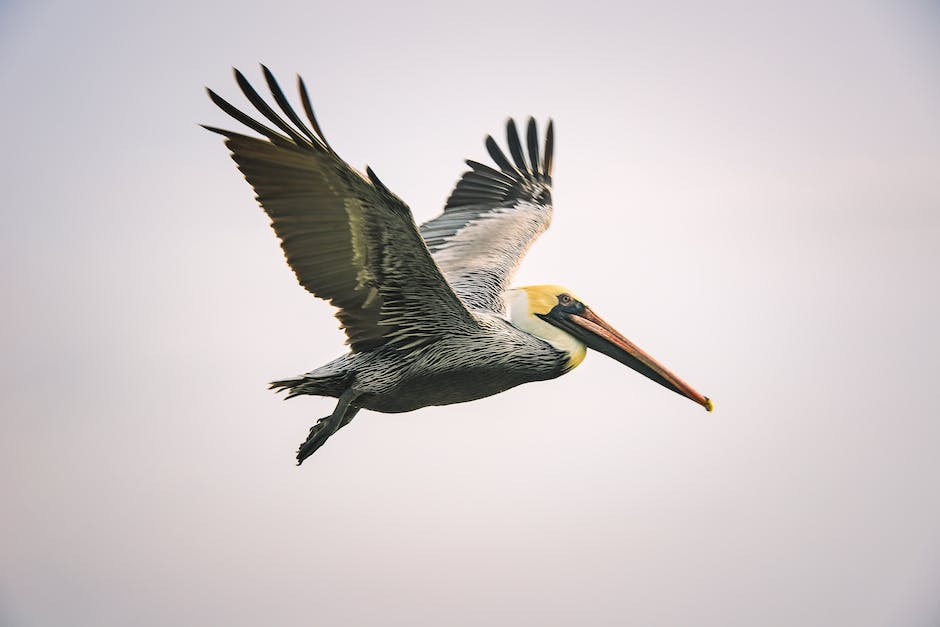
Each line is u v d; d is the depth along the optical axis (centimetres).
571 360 1305
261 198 1020
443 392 1227
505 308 1342
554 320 1320
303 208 1028
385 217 1023
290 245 1048
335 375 1172
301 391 1185
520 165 1614
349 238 1051
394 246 1057
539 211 1569
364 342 1156
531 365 1259
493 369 1226
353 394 1167
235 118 972
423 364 1179
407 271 1089
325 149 973
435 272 1090
